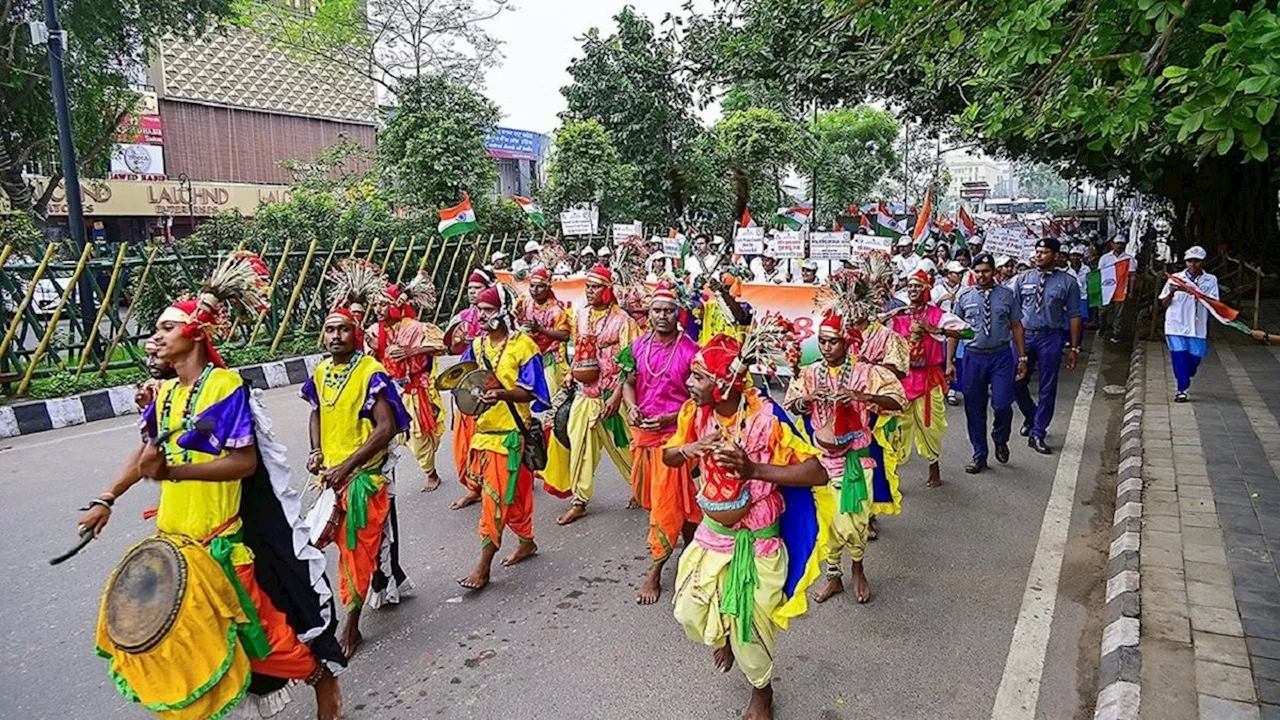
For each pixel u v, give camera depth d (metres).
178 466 3.24
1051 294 8.49
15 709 4.15
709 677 4.39
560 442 6.68
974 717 4.02
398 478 8.04
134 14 20.14
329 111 34.84
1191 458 7.77
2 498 7.40
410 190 19.66
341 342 4.47
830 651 4.64
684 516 5.24
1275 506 6.42
